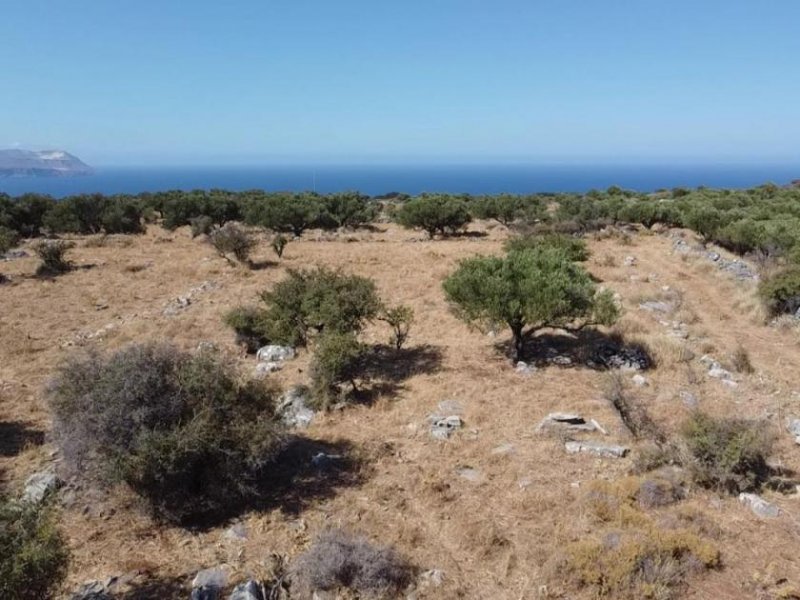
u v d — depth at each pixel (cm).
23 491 736
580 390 1126
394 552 625
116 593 575
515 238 2777
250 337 1448
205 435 706
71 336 1569
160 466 682
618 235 3503
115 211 3928
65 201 3912
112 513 718
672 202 4831
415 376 1223
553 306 1232
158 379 740
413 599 571
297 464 848
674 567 590
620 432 938
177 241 3488
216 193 5469
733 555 628
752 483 759
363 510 730
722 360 1325
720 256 2755
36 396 1115
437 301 1917
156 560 630
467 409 1044
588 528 676
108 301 1980
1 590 481
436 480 791
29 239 3572
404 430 971
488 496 761
